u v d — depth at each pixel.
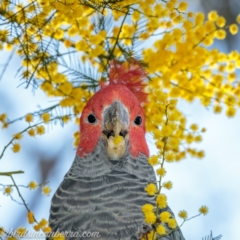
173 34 5.11
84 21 5.13
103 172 5.18
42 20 5.13
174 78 5.13
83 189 5.17
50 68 5.16
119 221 5.15
